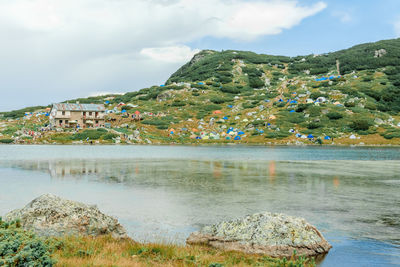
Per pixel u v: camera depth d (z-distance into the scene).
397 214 17.53
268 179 31.16
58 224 12.18
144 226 15.02
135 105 168.00
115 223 13.57
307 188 26.02
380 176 33.88
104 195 22.38
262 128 132.38
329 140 115.38
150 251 10.68
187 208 18.64
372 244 12.72
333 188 26.09
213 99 170.38
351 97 149.38
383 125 125.50
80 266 8.48
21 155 60.16
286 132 125.38
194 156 63.03
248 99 170.75
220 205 19.48
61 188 25.06
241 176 33.28
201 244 12.54
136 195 22.47
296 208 18.83
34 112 173.88
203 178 31.53
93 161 49.16
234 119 145.12
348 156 64.88
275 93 174.38
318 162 50.75
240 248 11.87
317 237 12.39
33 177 31.23
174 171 37.25
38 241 8.62
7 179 29.78
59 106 128.88
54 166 41.28
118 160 51.72
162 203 19.95
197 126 140.25
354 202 20.59
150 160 52.41
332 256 11.48
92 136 115.12
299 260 10.38
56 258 8.62
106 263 8.85
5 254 8.02
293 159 56.81
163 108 161.50
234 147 102.69
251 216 13.25
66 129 122.62
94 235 12.47
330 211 18.12
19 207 18.33
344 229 14.72
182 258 10.11
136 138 120.12
